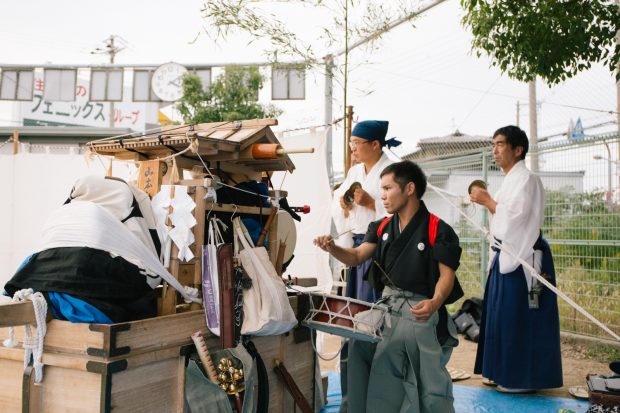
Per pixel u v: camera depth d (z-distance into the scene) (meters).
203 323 2.82
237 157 3.26
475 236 8.19
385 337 3.05
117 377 2.35
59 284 2.46
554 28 5.14
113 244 2.60
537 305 4.50
